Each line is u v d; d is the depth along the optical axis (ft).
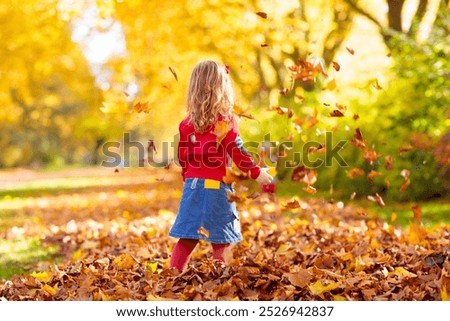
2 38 73.15
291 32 63.87
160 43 70.03
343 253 21.71
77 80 100.27
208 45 70.03
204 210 18.76
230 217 19.02
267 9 62.34
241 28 64.80
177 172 94.32
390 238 26.32
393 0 60.75
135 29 67.46
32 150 206.69
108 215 45.37
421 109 47.85
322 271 18.38
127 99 20.43
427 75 48.29
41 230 38.09
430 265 19.49
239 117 20.03
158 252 24.21
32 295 18.37
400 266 19.98
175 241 27.55
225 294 17.01
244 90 82.79
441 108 47.47
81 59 100.63
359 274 18.52
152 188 75.92
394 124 48.14
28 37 72.84
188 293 16.84
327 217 36.22
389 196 47.98
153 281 18.29
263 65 90.33
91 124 120.47
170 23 67.05
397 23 61.05
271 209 38.47
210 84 18.95
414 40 52.85
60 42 79.30
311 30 68.74
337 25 69.82
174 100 101.50
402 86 48.29
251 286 17.58
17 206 58.54
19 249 31.63
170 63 75.10
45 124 181.47
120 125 95.30
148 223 34.86
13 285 19.57
